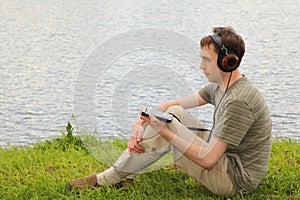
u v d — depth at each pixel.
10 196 4.66
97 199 4.52
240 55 4.27
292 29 24.00
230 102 4.27
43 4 34.38
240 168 4.46
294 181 4.86
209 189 4.57
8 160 5.60
